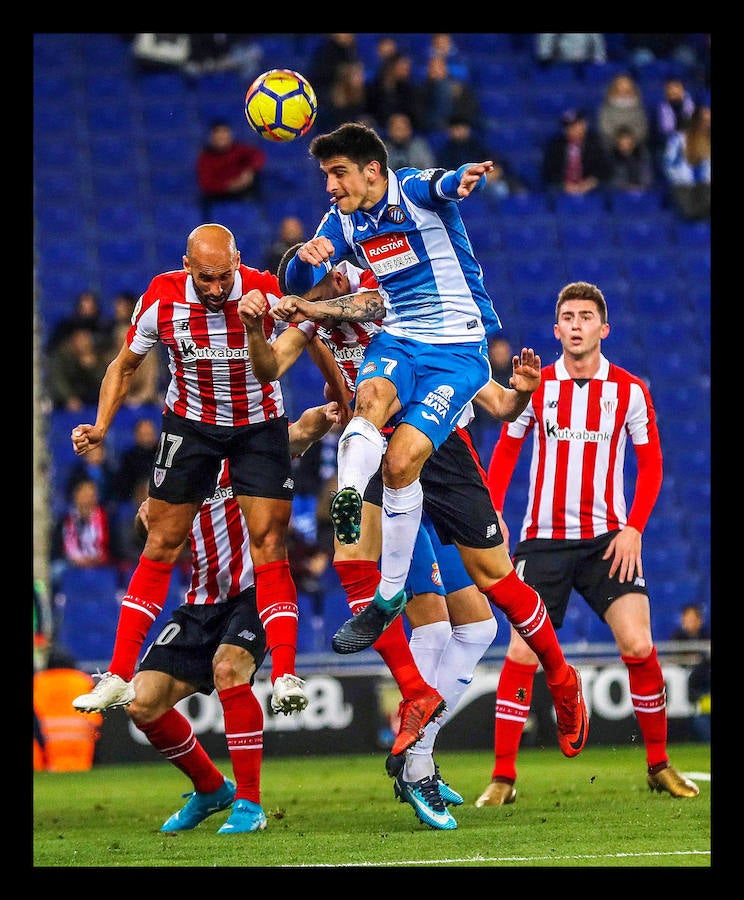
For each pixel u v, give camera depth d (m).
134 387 52.50
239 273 21.16
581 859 18.16
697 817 22.53
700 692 39.16
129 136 66.44
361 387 19.89
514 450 26.91
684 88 71.19
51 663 37.91
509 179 66.44
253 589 22.66
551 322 61.56
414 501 19.88
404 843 19.89
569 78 71.56
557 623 26.78
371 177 19.84
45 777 34.81
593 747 38.59
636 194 66.12
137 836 21.73
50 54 68.44
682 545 53.56
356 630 19.75
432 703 20.89
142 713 22.28
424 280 20.34
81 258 60.94
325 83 62.72
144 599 21.50
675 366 60.62
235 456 21.80
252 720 22.11
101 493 47.56
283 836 21.02
